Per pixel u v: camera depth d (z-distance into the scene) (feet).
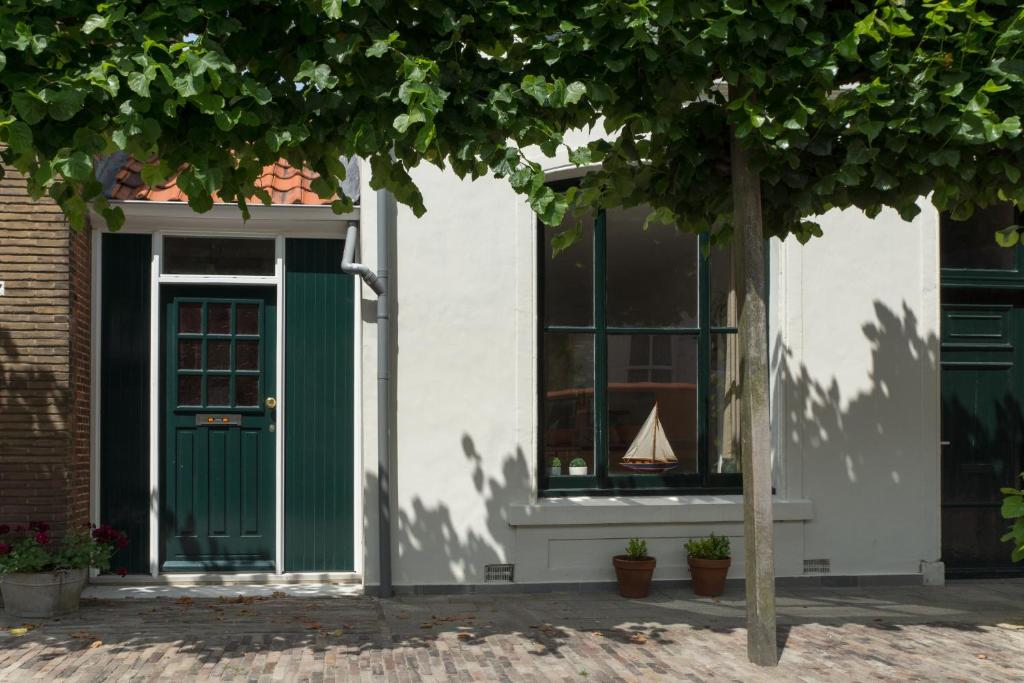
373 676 17.56
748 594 18.74
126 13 15.70
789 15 16.28
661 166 19.74
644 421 27.09
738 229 18.74
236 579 26.11
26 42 14.67
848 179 17.72
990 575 27.84
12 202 23.57
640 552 25.35
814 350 26.81
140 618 22.16
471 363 25.85
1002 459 28.12
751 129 17.33
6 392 23.38
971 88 17.30
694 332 27.32
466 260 25.94
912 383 27.07
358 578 26.53
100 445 25.86
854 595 25.32
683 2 16.43
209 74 15.07
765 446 18.63
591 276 27.09
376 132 16.58
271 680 17.25
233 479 26.50
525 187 16.47
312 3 15.79
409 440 25.54
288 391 26.61
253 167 17.38
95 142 15.31
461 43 17.06
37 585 22.00
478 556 25.66
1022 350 28.35
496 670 18.01
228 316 26.66
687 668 18.20
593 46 16.63
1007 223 28.43
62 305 23.62
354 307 26.86
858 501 26.78
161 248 26.23
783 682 17.37
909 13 17.51
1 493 23.27
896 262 27.17
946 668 18.28
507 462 25.88
